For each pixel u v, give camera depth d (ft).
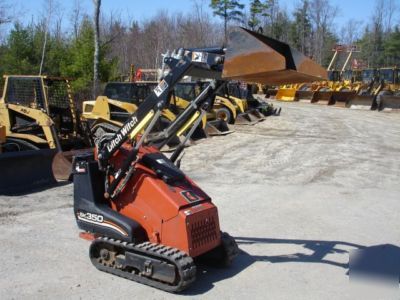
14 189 31.50
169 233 17.53
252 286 18.12
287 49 16.96
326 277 19.12
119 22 130.93
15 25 79.46
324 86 130.21
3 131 32.53
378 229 25.45
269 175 38.73
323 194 32.73
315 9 219.61
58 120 39.70
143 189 18.15
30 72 76.59
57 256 20.61
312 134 64.85
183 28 153.79
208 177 37.60
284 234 24.34
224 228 25.09
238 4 157.69
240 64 15.97
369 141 58.90
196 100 18.22
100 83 73.31
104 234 18.79
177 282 16.88
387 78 115.75
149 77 80.74
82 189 19.29
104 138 19.58
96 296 16.92
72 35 99.30
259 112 83.71
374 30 234.79
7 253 20.92
